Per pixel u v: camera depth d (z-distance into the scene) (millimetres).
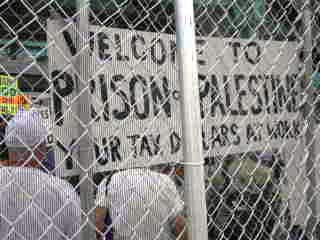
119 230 1669
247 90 1918
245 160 2020
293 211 2027
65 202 1695
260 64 1963
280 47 1949
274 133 2012
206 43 1762
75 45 1513
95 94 1541
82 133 1526
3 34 1713
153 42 1665
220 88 1833
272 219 2018
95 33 1505
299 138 1985
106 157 1568
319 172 2004
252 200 2018
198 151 1278
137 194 1699
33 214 1671
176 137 1707
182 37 1271
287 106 2057
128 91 1605
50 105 1507
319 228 2002
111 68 1573
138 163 1625
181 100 1279
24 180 1652
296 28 2143
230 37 1873
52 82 1428
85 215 1545
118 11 1648
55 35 1456
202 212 1275
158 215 1723
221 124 1829
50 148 1572
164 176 1746
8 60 1681
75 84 1521
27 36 1710
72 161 1546
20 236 1573
